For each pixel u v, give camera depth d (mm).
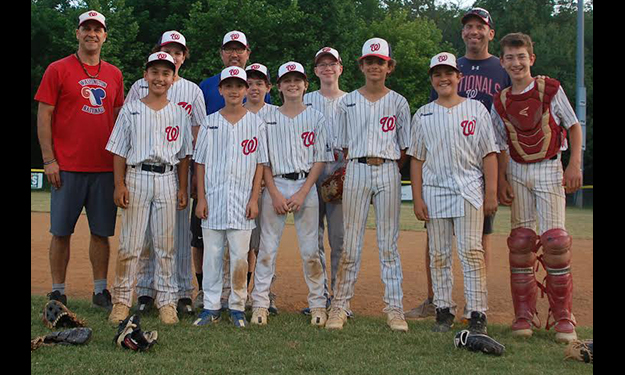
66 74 5113
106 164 5230
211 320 4742
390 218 4805
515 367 3662
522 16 34719
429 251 4840
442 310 4664
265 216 4984
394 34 30703
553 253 4465
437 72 4688
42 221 11930
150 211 4926
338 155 5535
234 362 3697
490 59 5383
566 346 4137
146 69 4883
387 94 4871
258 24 23297
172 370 3518
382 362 3738
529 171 4664
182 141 4984
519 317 4574
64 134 5141
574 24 34281
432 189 4691
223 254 4859
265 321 4781
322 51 5699
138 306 5156
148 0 26016
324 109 5637
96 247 5277
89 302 5512
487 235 5262
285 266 7828
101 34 5254
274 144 5020
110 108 5312
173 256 4961
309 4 24375
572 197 20797
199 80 23219
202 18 23250
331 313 4793
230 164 4797
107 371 3477
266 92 5625
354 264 4898
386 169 4770
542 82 4582
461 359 3816
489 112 5105
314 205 4973
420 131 4738
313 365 3639
